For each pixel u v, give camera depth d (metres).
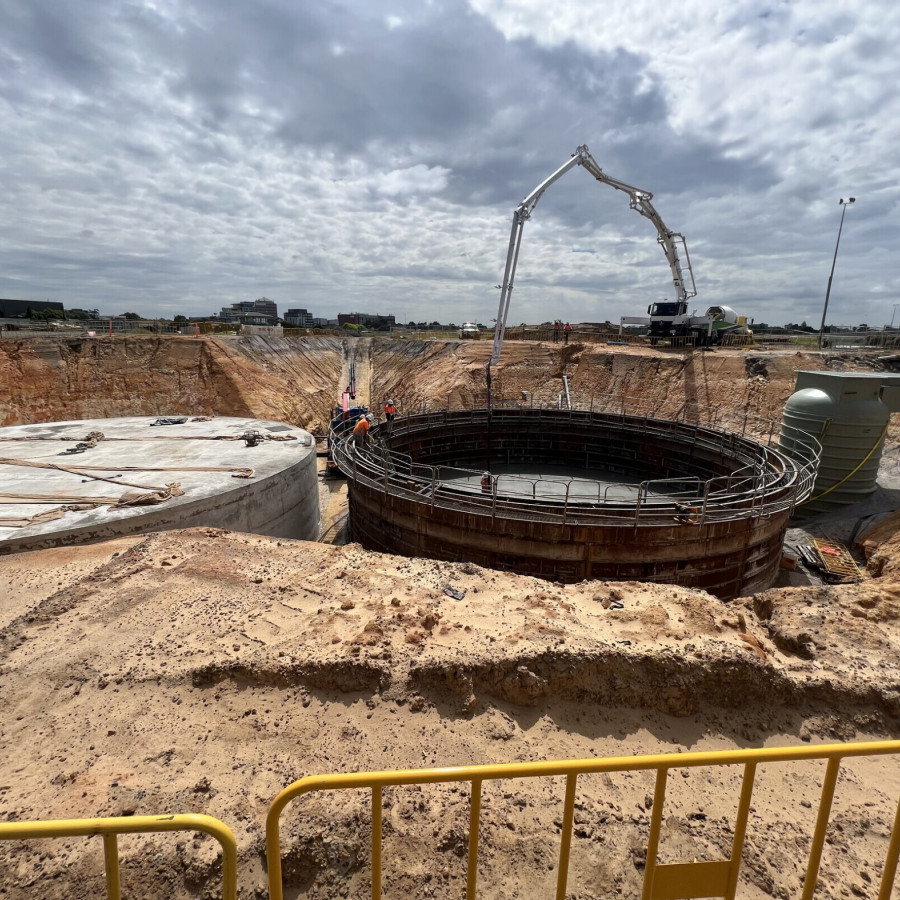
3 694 5.50
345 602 6.84
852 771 4.90
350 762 4.70
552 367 42.22
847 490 18.25
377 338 67.88
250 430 20.95
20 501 12.82
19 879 3.65
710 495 14.65
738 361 34.44
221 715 5.22
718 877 2.98
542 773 2.71
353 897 3.77
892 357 33.22
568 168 31.81
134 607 7.02
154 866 3.71
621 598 7.20
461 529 14.27
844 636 6.36
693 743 5.16
